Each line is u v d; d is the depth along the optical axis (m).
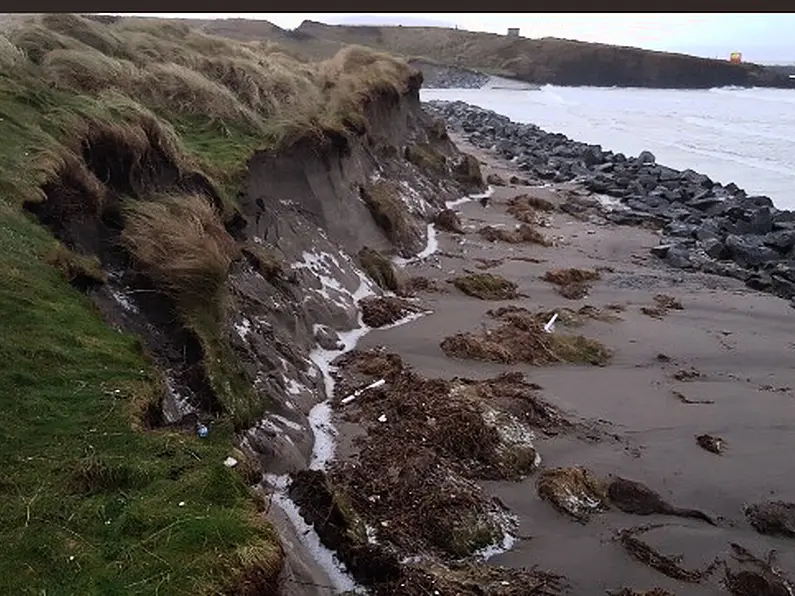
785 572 7.61
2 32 14.84
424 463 8.56
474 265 17.48
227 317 9.84
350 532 7.20
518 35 118.31
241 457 6.86
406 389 10.40
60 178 9.56
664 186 28.77
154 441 6.43
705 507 8.58
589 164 35.00
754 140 45.28
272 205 13.95
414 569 6.95
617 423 10.41
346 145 17.16
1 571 4.89
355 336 12.79
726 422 10.58
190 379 8.39
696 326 14.59
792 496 8.80
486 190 26.45
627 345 13.34
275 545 5.64
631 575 7.41
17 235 8.45
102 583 4.88
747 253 19.45
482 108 65.94
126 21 21.83
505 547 7.73
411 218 18.75
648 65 105.88
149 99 15.34
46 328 7.43
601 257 19.47
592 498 8.60
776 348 13.53
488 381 11.20
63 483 5.73
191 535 5.36
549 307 15.04
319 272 13.55
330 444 9.25
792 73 108.88
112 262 9.38
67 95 11.95
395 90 24.28
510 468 8.98
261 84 18.42
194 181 11.95
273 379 9.73
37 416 6.39
